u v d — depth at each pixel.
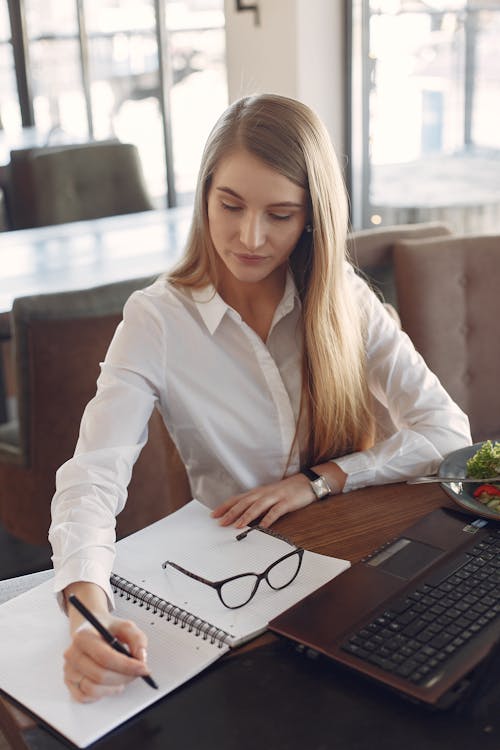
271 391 1.35
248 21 3.76
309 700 0.82
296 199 1.18
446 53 3.36
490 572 0.98
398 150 3.60
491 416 2.16
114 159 3.76
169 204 4.91
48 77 5.42
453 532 1.09
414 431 1.37
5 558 2.58
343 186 1.27
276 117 1.17
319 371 1.35
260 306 1.34
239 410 1.35
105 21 4.92
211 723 0.80
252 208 1.16
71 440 2.01
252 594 0.98
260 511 1.18
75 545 1.01
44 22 5.31
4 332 2.27
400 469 1.31
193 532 1.14
